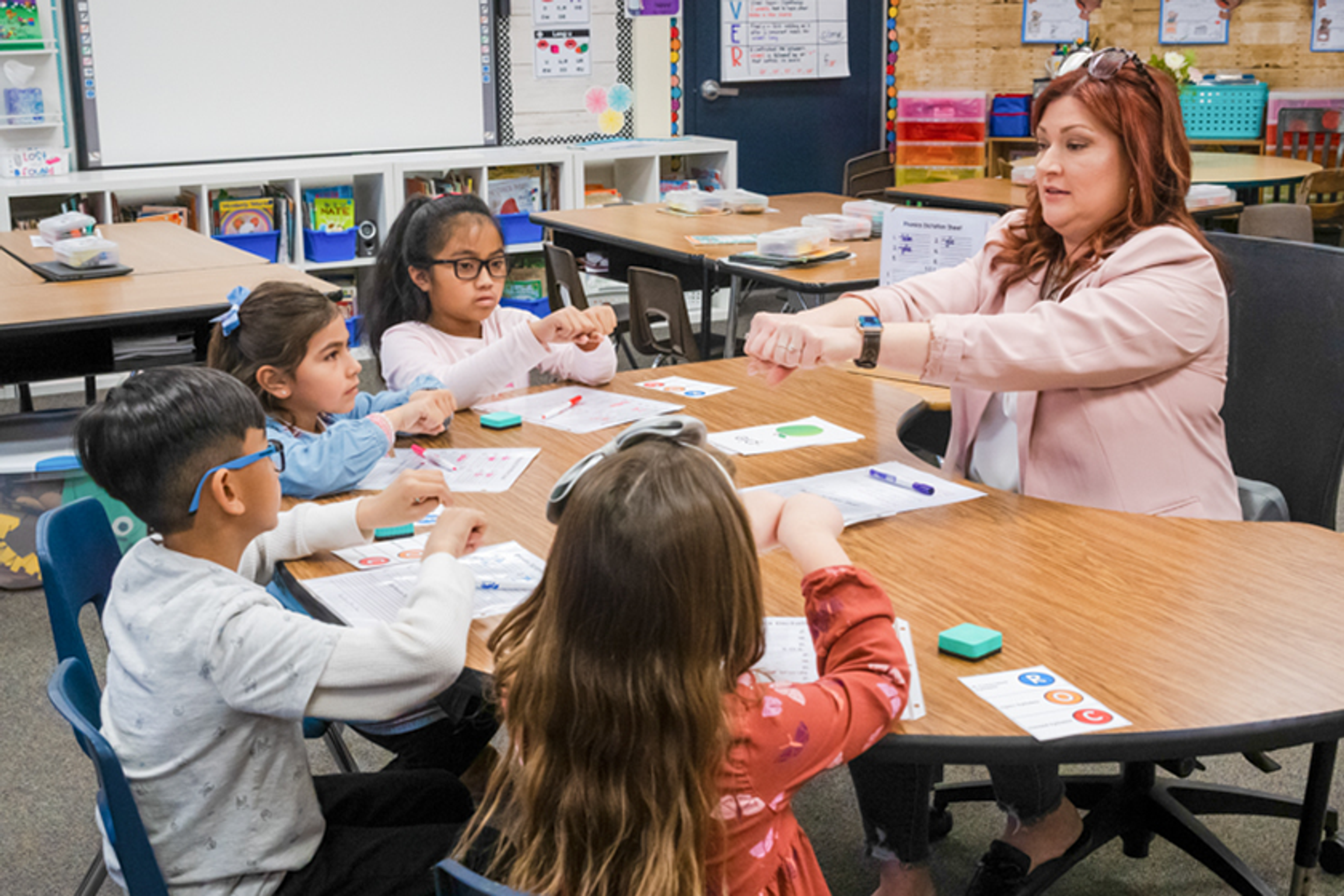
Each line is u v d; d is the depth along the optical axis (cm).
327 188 591
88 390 437
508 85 668
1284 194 694
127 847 124
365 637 134
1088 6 756
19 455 331
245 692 130
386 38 625
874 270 393
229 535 139
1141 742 121
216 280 365
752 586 109
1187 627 146
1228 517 204
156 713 131
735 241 448
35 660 304
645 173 682
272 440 199
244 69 594
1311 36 739
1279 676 133
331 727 223
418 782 163
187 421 132
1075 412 201
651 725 104
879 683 117
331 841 144
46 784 251
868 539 174
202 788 133
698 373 271
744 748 109
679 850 103
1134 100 195
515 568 167
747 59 734
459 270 271
